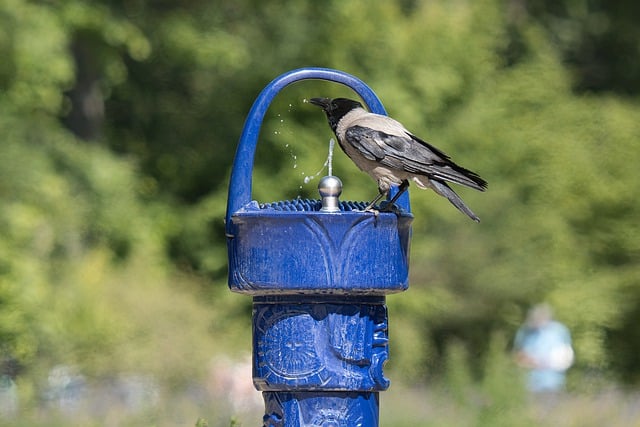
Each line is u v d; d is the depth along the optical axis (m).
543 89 21.81
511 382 11.13
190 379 14.51
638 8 30.38
